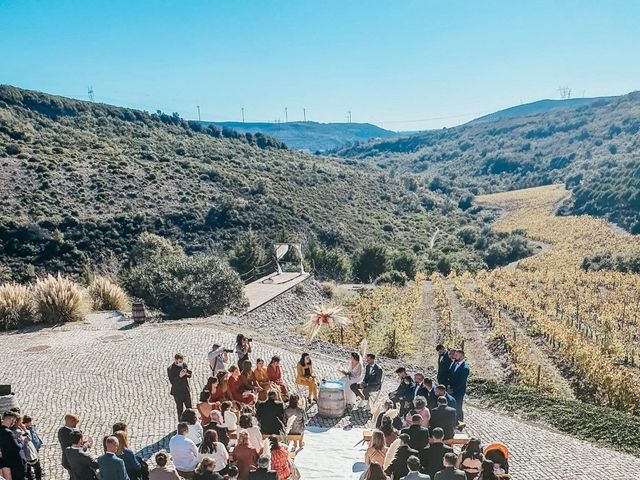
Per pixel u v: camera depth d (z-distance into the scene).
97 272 44.66
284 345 17.67
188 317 24.05
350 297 38.97
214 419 8.30
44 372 14.35
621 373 18.53
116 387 13.23
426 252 75.81
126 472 6.91
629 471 9.80
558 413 12.60
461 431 10.55
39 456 9.52
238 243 46.16
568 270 53.12
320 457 9.57
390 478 7.02
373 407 11.56
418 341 27.81
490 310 33.62
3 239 43.69
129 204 54.69
